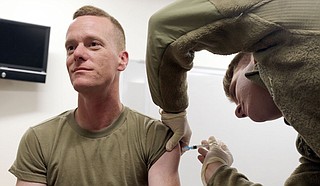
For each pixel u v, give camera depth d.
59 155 1.01
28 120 1.86
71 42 0.99
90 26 0.99
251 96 0.72
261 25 0.57
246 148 2.08
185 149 1.04
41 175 1.01
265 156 2.10
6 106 1.84
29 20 1.95
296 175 0.66
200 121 2.03
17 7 1.94
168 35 0.72
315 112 0.54
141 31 2.13
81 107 1.04
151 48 0.78
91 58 0.96
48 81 1.93
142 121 1.06
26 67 1.84
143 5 2.18
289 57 0.55
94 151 1.01
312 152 0.66
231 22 0.61
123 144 1.02
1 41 1.81
